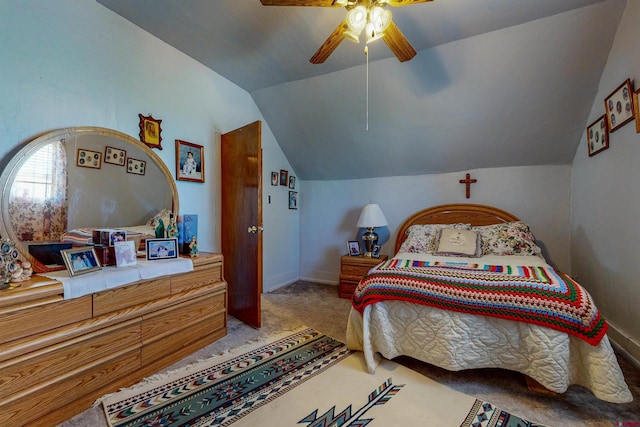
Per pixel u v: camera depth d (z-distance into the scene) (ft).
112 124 6.76
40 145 5.51
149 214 7.48
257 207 8.17
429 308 5.72
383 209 12.45
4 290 4.24
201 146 8.97
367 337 6.11
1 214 5.01
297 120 11.41
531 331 4.90
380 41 7.65
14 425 4.03
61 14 5.87
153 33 7.49
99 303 5.13
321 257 13.78
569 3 6.27
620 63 6.55
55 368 4.47
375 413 4.75
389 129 10.50
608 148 7.16
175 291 6.51
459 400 5.07
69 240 5.92
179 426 4.46
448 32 7.16
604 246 7.37
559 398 5.09
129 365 5.49
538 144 9.41
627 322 6.37
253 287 8.34
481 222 10.57
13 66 5.24
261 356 6.63
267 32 7.38
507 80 8.11
